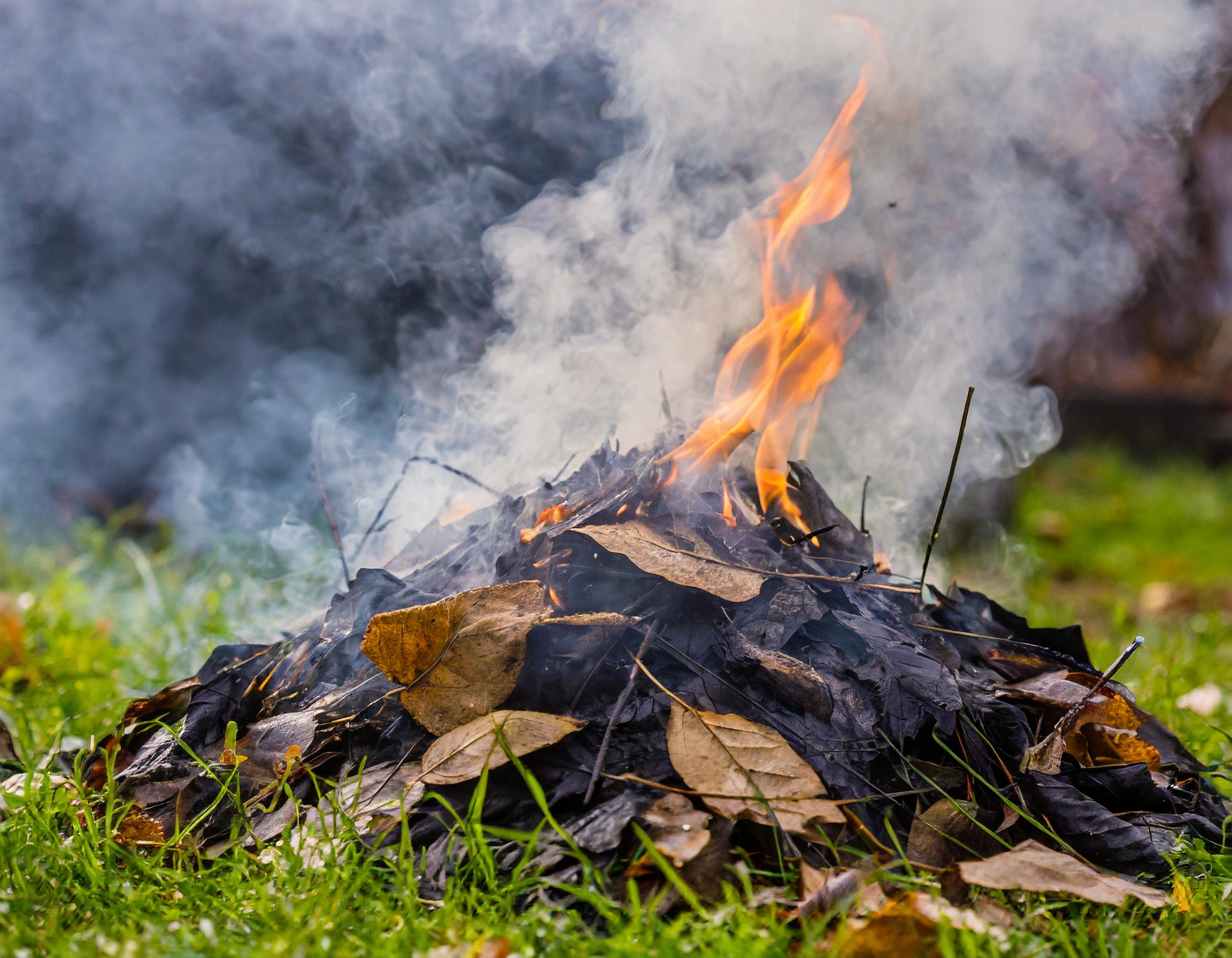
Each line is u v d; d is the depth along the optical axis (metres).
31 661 3.82
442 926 1.78
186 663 3.81
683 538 2.39
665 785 2.01
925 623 2.63
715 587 2.25
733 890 1.83
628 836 1.93
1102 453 10.79
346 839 1.99
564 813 2.00
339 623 2.60
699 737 2.07
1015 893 1.97
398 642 2.25
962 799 2.15
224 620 3.96
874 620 2.48
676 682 2.21
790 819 1.91
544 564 2.39
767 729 2.10
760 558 2.44
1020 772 2.23
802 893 1.89
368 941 1.75
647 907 1.84
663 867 1.79
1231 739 2.78
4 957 1.72
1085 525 8.39
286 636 2.88
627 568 2.39
